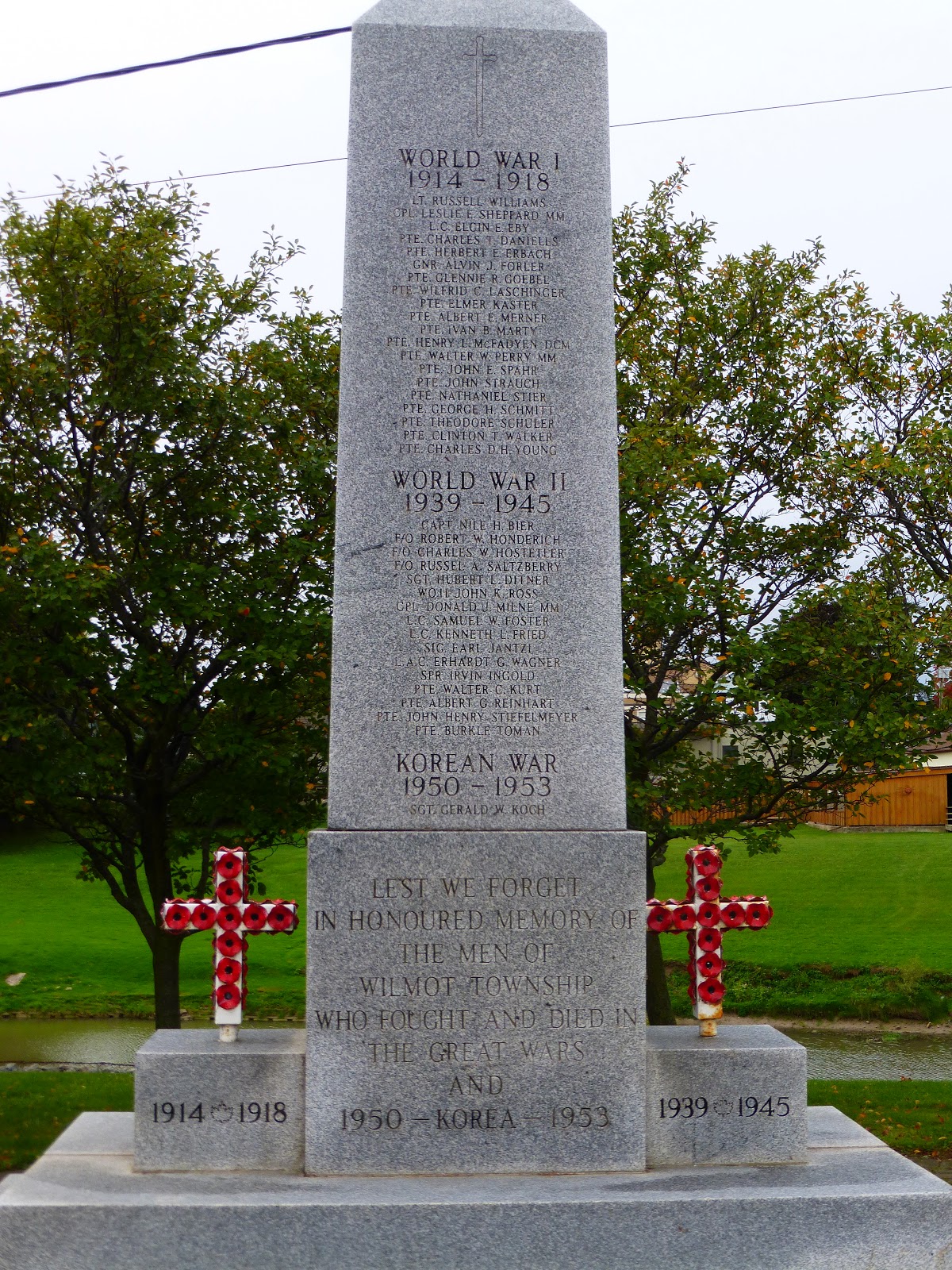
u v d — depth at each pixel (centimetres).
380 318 715
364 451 703
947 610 1348
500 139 734
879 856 3375
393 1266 577
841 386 1522
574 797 683
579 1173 641
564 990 655
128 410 1229
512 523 702
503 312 719
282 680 1224
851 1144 695
